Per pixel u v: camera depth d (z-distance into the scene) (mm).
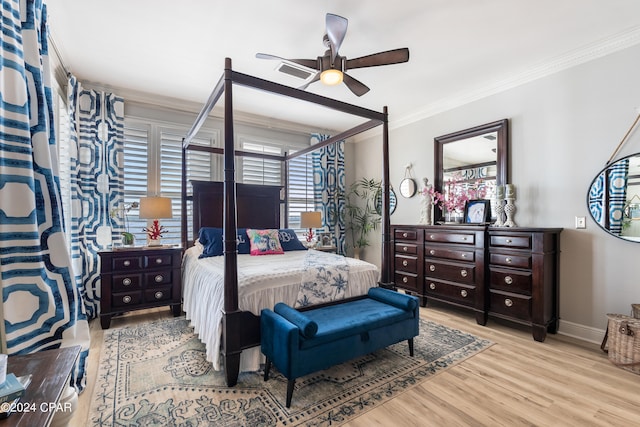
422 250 3736
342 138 3348
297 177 4984
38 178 1563
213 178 4242
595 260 2713
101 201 3412
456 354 2426
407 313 2318
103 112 3441
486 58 2934
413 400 1806
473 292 3189
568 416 1663
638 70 2484
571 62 2850
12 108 1377
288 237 3889
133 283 3076
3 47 1351
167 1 2139
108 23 2387
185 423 1588
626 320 2250
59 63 2908
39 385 881
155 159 3859
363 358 2355
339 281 2543
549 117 3014
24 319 1406
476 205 3594
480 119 3615
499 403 1778
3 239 1341
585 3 2152
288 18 2338
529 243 2785
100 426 1552
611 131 2625
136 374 2072
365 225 5273
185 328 2943
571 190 2859
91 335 2764
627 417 1654
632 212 2512
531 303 2760
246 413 1673
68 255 1670
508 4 2170
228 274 1951
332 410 1707
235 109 4312
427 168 4266
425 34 2545
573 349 2531
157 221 3525
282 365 1768
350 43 2682
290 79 3410
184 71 3197
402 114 4527
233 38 2607
